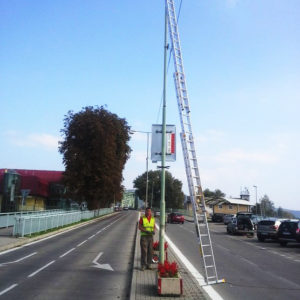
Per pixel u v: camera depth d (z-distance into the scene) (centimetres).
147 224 1213
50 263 1353
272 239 3131
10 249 1742
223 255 1831
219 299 892
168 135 1230
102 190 5209
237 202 8044
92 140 5147
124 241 2252
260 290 1017
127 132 5872
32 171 6844
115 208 11725
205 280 1029
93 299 857
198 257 1664
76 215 4116
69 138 5297
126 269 1275
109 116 5425
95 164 5128
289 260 1753
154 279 1043
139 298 825
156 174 13875
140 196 14362
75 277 1108
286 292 1005
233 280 1150
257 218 5103
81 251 1723
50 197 5709
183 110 1055
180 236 2897
